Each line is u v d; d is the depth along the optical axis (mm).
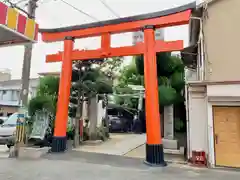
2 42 4812
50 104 11641
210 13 9609
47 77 13289
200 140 8852
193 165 8477
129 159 9234
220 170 7934
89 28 10359
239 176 7145
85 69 12891
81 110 13320
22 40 4684
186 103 9602
